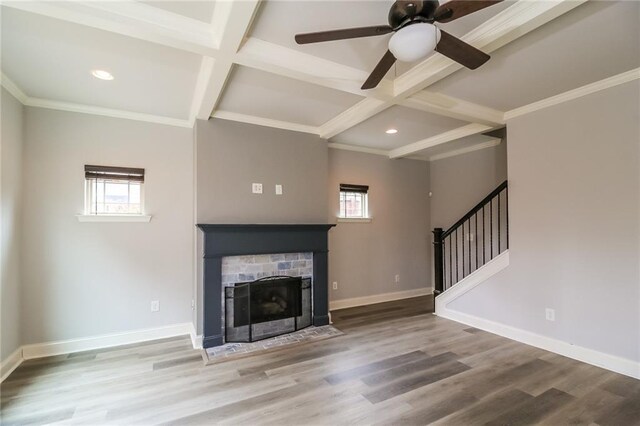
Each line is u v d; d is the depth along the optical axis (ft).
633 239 8.79
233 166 12.07
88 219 10.95
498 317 12.33
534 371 9.15
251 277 12.21
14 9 6.06
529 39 7.16
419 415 7.11
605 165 9.32
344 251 16.61
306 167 13.60
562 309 10.31
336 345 11.27
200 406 7.49
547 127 10.68
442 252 15.34
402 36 5.43
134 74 8.71
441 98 10.28
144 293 11.81
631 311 8.81
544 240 10.79
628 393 7.96
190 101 10.57
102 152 11.27
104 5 5.89
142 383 8.57
